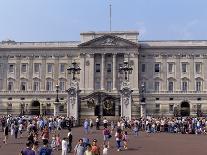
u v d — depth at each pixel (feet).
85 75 500.33
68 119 282.15
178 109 498.69
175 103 502.79
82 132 252.21
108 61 503.61
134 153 155.84
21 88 519.60
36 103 516.73
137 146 180.96
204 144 188.55
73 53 513.45
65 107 461.78
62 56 515.09
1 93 519.19
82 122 324.80
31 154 92.53
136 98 488.02
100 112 339.57
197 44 506.89
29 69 519.19
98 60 504.84
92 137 219.41
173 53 506.89
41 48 517.14
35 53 519.19
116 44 499.51
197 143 193.47
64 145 135.44
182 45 506.07
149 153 155.12
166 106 502.79
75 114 312.71
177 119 288.30
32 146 100.48
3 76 522.06
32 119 276.00
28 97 516.73
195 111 498.69
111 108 339.98
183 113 501.97
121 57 502.38
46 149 99.35
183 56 506.48
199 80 503.20
